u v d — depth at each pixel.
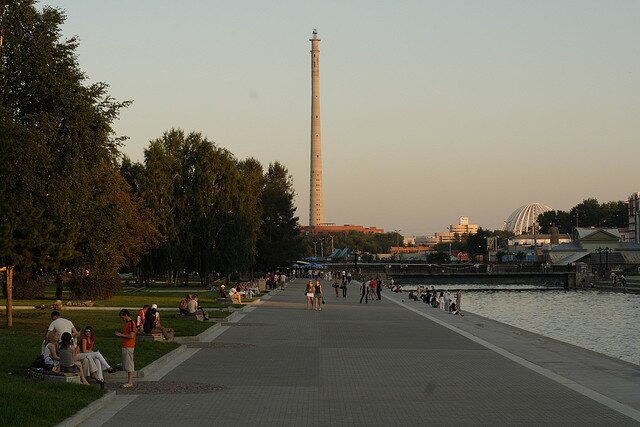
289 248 142.50
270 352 34.28
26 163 43.53
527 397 22.55
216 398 22.05
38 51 45.19
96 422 18.33
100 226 51.72
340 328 48.16
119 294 89.25
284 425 18.38
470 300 129.12
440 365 29.97
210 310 62.34
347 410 20.36
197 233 104.38
